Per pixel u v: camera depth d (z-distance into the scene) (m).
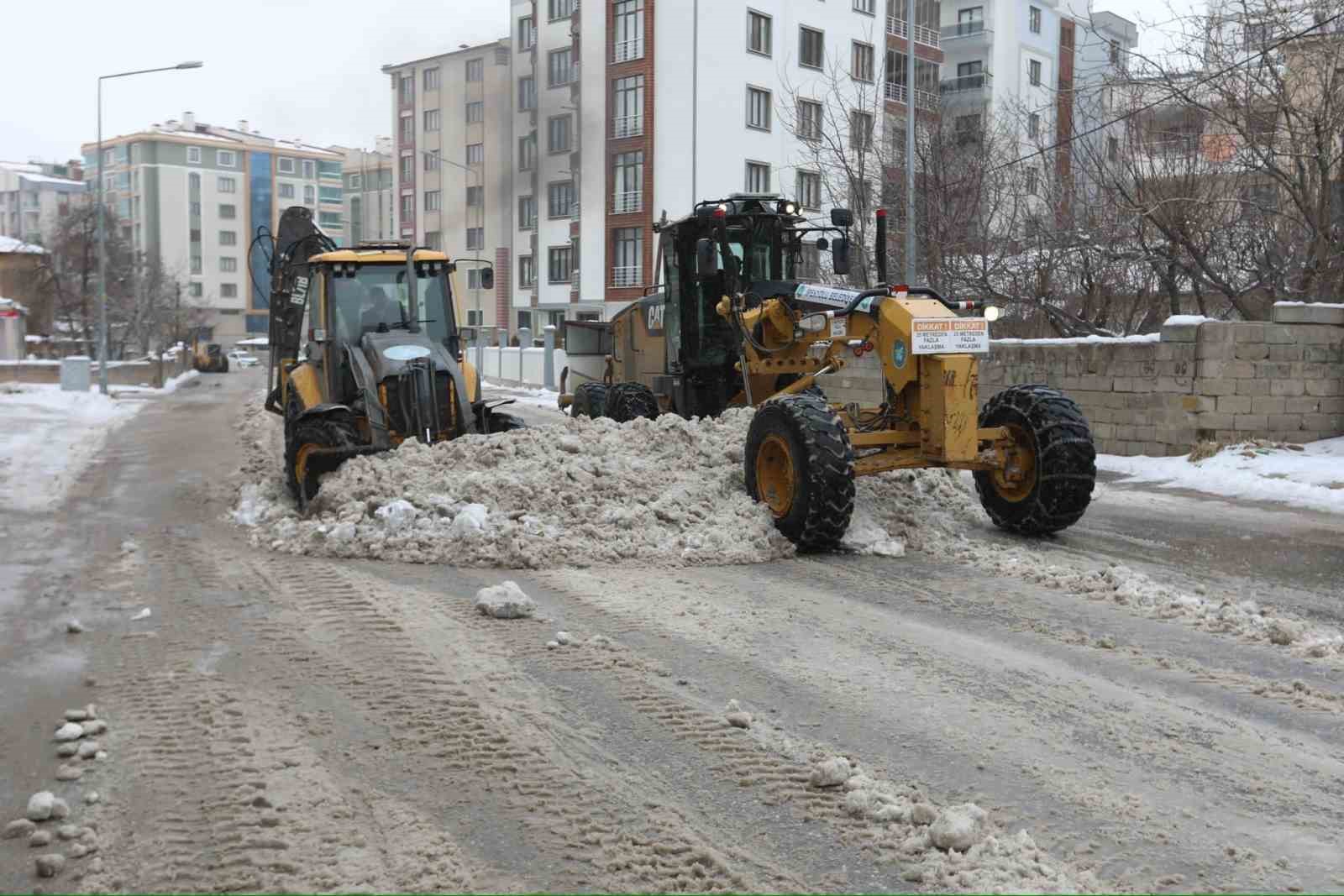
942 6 51.78
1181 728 4.57
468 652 5.52
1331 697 4.94
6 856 3.52
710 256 9.98
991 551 7.99
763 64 43.66
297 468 10.05
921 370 8.05
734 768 4.15
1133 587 6.79
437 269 10.96
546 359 34.81
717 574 7.29
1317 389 13.68
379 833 3.64
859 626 6.04
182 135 104.38
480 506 8.00
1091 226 18.00
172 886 3.34
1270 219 16.33
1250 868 3.44
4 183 116.19
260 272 15.88
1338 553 8.27
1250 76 14.80
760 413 8.17
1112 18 28.53
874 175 23.27
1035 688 5.04
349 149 102.06
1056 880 3.34
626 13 44.62
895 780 4.04
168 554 8.16
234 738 4.43
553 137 51.06
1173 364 13.48
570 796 3.92
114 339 50.59
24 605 6.61
